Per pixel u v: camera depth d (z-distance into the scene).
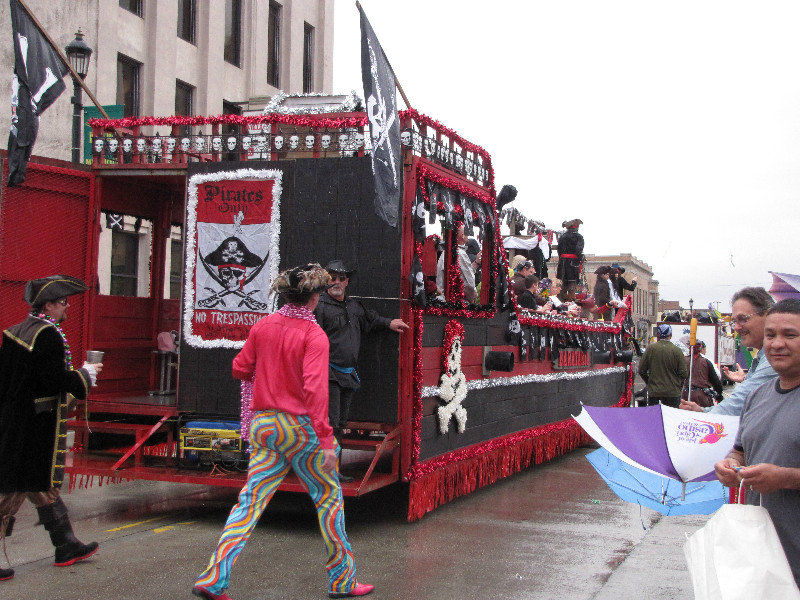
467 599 5.06
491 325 8.90
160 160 8.17
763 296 4.26
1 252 7.52
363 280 6.98
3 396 5.21
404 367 6.95
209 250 7.42
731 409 4.15
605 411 4.32
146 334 9.26
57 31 17.05
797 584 3.18
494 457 8.95
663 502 4.26
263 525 7.00
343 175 7.09
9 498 5.27
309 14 26.81
